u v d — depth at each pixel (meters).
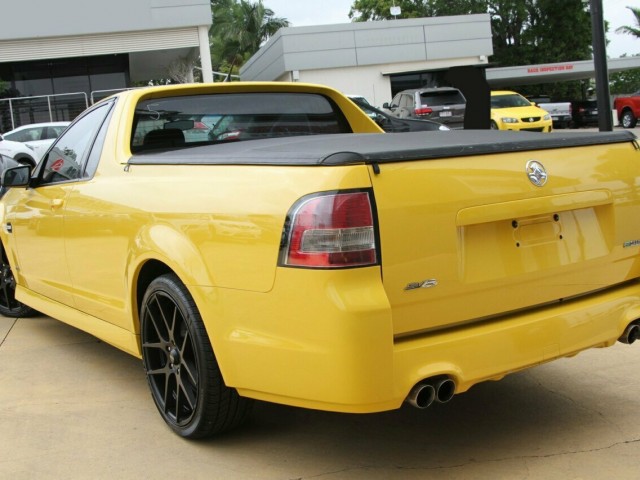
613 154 3.38
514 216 3.00
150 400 4.07
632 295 3.40
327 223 2.64
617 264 3.39
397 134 3.76
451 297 2.86
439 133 3.76
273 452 3.33
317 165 2.74
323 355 2.66
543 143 3.15
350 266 2.63
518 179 3.02
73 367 4.70
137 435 3.59
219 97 4.39
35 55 24.47
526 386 4.05
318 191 2.69
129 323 3.79
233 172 3.10
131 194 3.64
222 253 3.00
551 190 3.10
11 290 5.97
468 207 2.87
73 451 3.44
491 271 2.96
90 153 4.26
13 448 3.49
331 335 2.63
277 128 4.53
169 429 3.64
